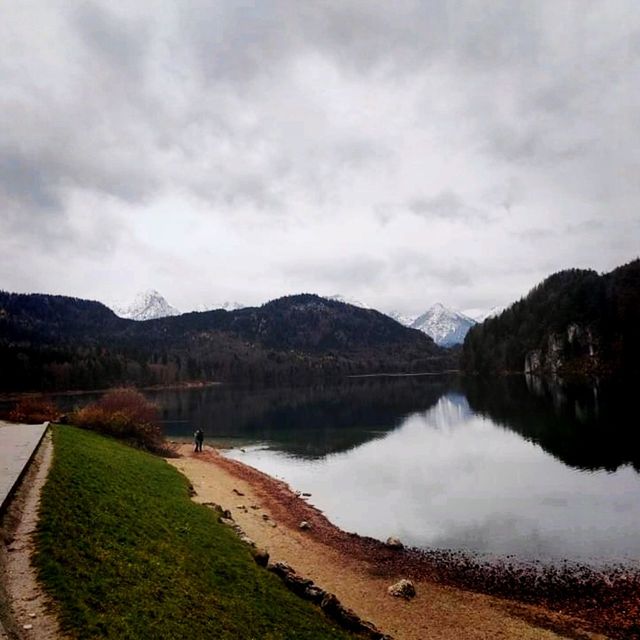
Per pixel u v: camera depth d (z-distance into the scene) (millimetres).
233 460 60531
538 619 23766
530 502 41625
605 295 188875
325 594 21766
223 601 17875
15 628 12383
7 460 26750
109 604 14492
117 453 40812
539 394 126500
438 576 28609
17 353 178000
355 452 66375
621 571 28734
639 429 68625
